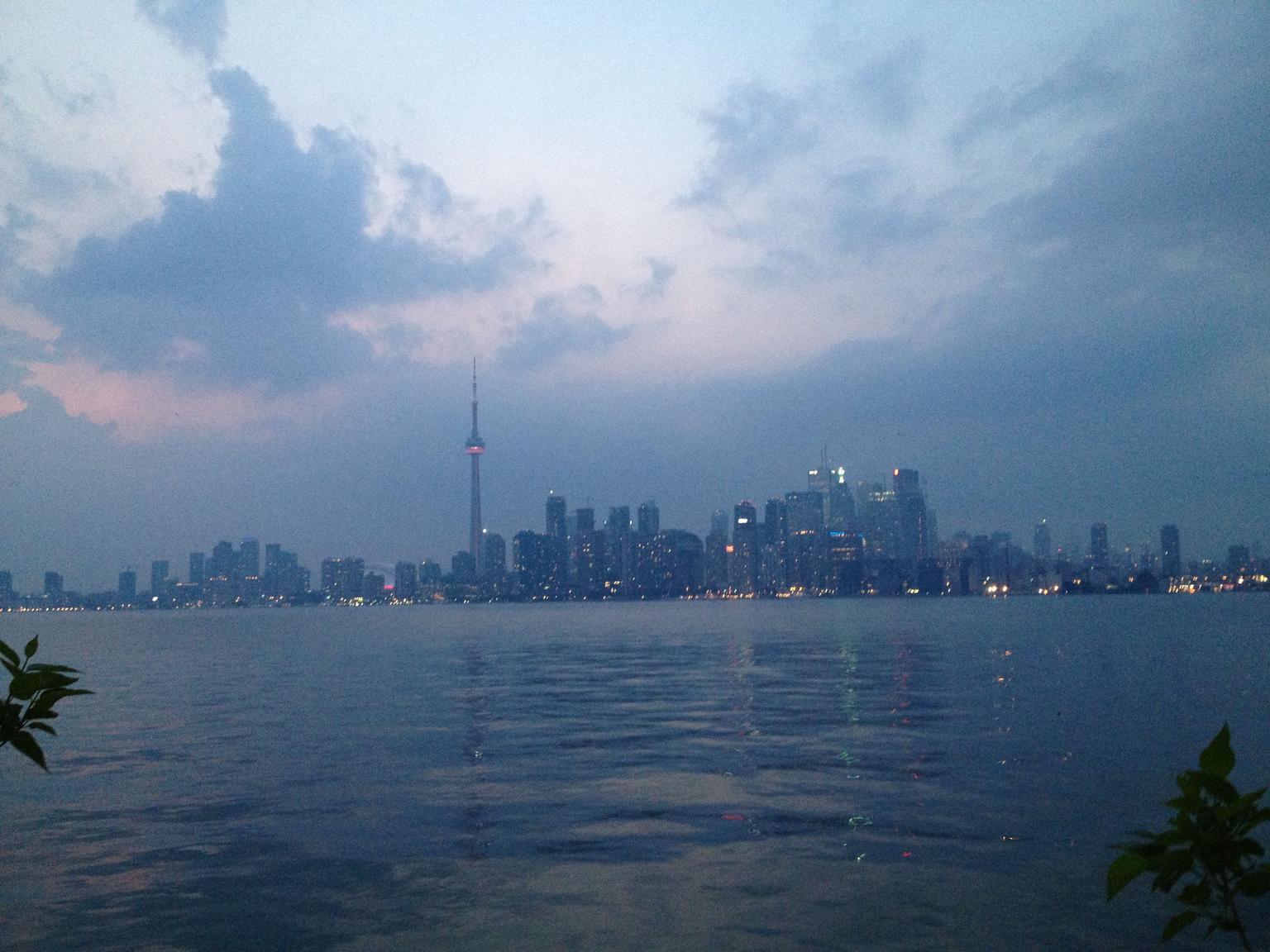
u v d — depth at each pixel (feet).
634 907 46.96
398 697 151.33
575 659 248.52
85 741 105.40
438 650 308.40
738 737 101.19
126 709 139.23
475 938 43.11
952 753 88.53
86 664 257.75
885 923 44.21
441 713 126.93
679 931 43.57
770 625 511.81
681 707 131.34
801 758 87.45
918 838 58.75
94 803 72.69
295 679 192.65
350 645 358.43
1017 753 87.76
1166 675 168.35
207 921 45.73
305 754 94.22
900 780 76.33
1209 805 15.85
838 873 51.93
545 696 149.38
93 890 50.70
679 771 81.97
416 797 72.84
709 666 212.84
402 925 44.93
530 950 41.60
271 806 70.64
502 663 234.99
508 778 79.87
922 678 169.78
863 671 190.08
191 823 65.62
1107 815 63.77
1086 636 324.19
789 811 66.44
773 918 45.09
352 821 65.16
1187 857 15.78
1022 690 145.79
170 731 113.80
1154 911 45.39
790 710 125.18
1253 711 115.96
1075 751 88.07
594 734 105.09
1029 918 44.68
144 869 54.60
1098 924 43.78
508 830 62.28
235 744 101.86
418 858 55.98
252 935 43.78
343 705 140.05
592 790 74.43
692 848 57.36
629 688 160.45
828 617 651.66
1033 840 57.77
